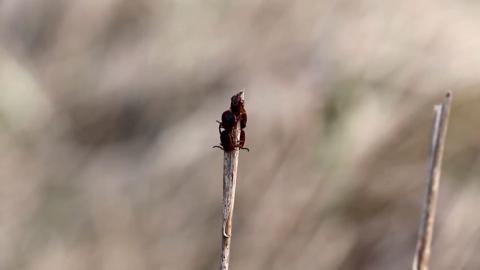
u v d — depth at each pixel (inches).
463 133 28.4
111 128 31.0
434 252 27.0
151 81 31.2
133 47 32.4
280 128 28.0
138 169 29.5
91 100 31.7
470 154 28.2
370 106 28.1
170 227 28.1
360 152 27.6
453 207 27.5
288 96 28.5
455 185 27.9
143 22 32.7
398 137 28.1
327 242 27.0
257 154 27.8
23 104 31.2
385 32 29.4
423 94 28.5
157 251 27.8
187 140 29.3
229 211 18.3
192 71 30.7
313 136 27.8
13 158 30.2
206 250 27.6
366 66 28.6
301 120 28.0
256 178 27.5
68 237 28.8
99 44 33.0
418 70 28.8
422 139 28.0
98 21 33.4
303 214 27.2
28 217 29.1
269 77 29.2
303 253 26.9
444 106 18.2
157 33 32.2
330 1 30.3
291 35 29.9
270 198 27.3
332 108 28.0
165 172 29.0
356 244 27.3
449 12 30.5
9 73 31.5
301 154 27.7
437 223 27.5
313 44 29.5
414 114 28.3
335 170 27.5
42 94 31.8
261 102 28.6
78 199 29.4
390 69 28.7
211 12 31.7
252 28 30.7
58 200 29.5
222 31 31.1
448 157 28.3
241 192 27.5
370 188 27.6
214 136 29.0
